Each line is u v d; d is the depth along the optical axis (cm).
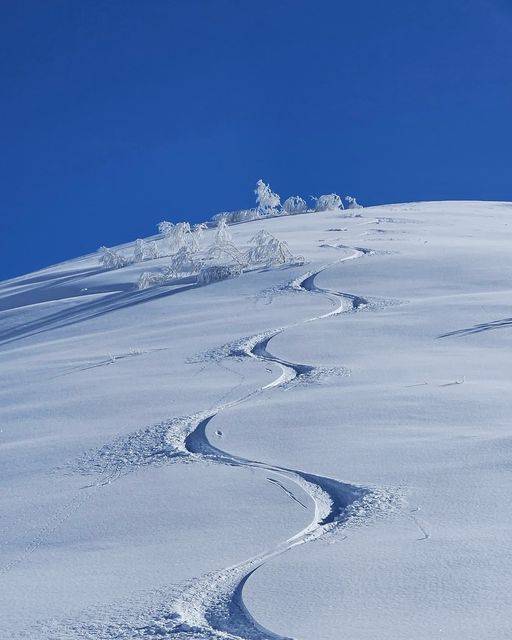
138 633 433
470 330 1320
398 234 2991
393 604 430
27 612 475
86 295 2698
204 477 732
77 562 562
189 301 2028
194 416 962
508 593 427
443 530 534
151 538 595
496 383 973
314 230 3303
